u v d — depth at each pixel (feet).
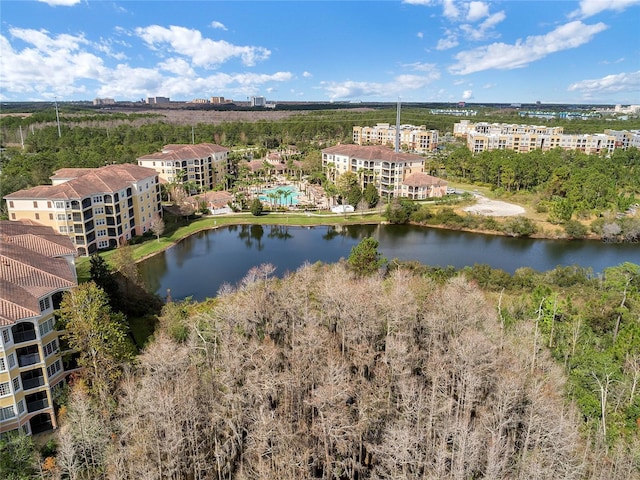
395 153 494.59
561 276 235.40
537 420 111.65
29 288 132.57
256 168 602.03
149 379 124.98
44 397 132.36
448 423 114.21
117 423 118.42
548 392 125.80
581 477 107.45
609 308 183.21
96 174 312.50
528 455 111.45
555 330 170.81
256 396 122.01
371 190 437.58
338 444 110.73
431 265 292.20
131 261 229.45
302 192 514.27
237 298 191.72
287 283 208.85
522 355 144.15
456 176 572.51
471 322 157.69
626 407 127.85
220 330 155.74
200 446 115.24
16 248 151.94
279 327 171.42
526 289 225.15
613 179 443.73
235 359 133.90
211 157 508.94
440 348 150.71
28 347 130.11
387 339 148.56
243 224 392.68
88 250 286.66
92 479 109.91
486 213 403.54
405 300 167.12
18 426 124.67
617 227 346.74
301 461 105.40
